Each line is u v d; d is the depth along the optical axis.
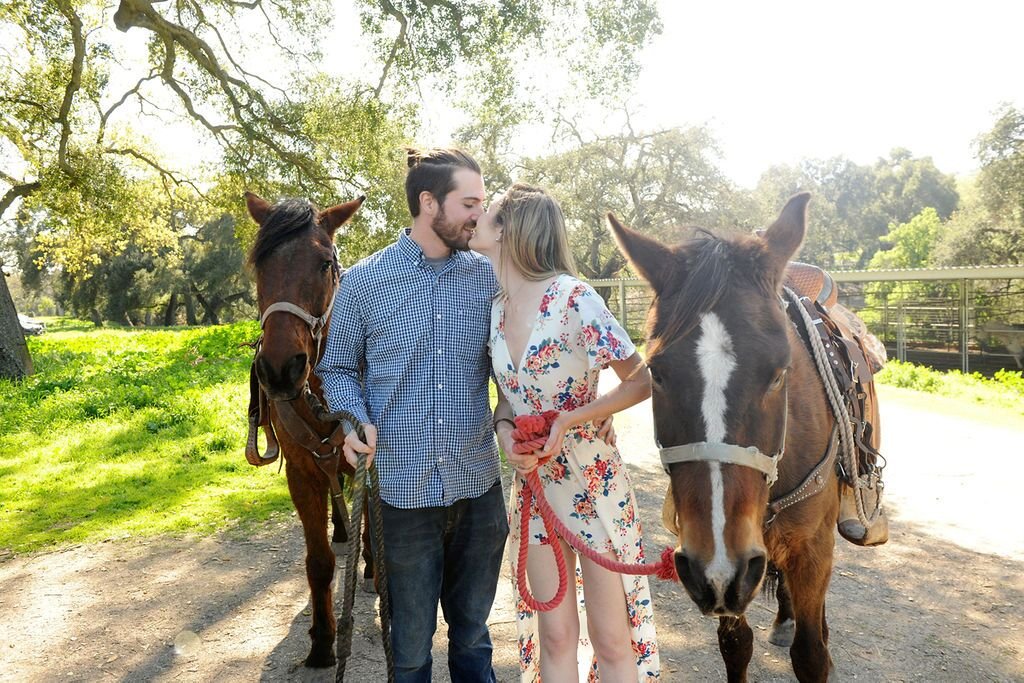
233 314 56.47
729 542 1.71
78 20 15.16
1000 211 30.70
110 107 18.55
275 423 3.15
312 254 3.07
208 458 7.18
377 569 2.13
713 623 3.64
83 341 22.77
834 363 2.58
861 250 60.00
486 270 2.30
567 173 31.81
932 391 12.43
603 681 2.16
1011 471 6.46
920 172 62.50
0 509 5.75
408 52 13.73
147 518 5.43
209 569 4.45
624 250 2.12
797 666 2.38
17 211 25.81
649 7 13.09
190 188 21.97
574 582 2.22
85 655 3.39
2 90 16.83
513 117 14.30
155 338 23.16
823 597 2.41
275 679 3.14
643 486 6.40
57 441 7.96
